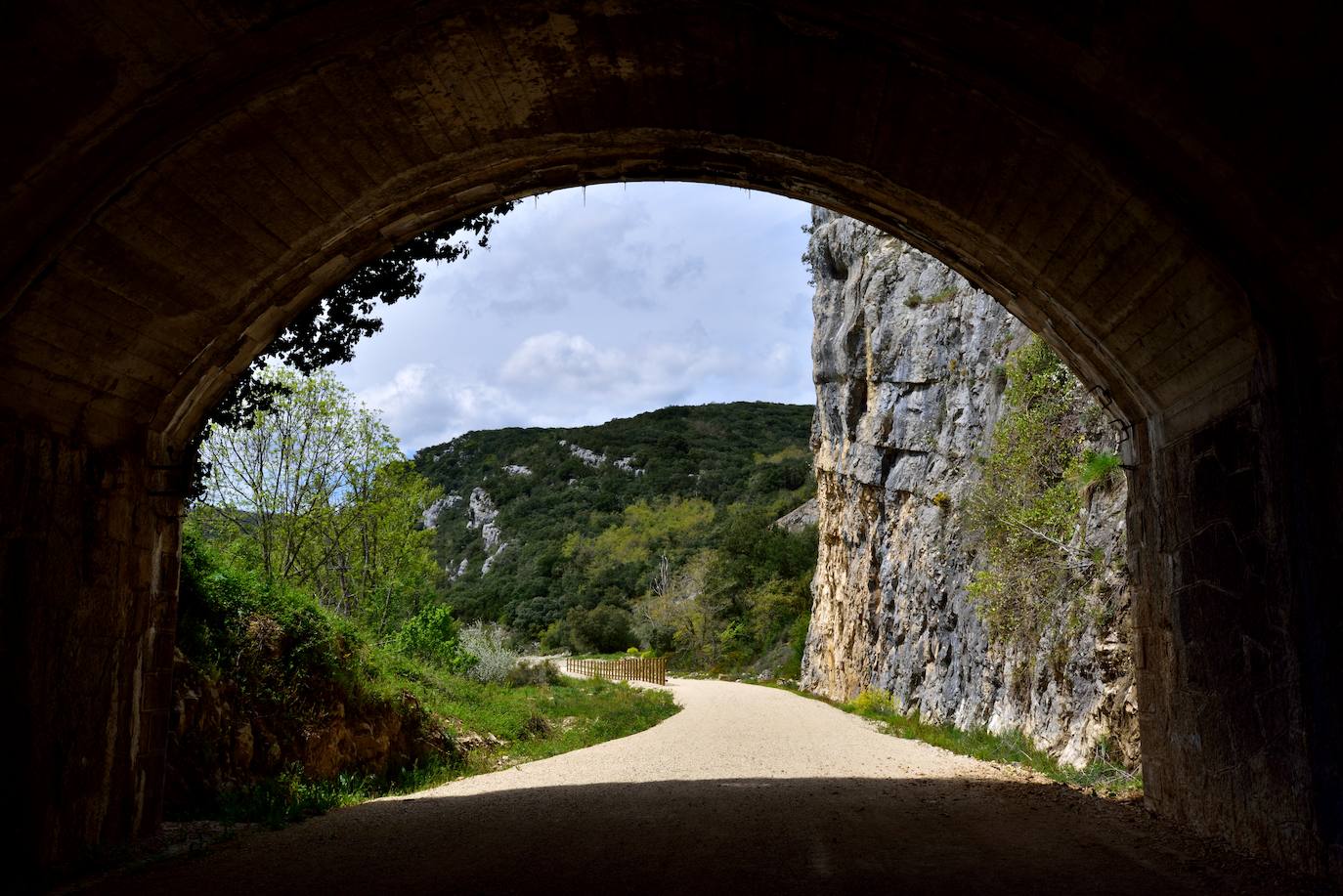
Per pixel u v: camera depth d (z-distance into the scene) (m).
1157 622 9.66
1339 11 4.80
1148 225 7.41
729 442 130.62
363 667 14.81
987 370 22.27
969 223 9.45
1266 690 7.31
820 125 8.70
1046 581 15.71
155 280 7.97
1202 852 7.54
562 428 144.88
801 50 7.55
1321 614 6.54
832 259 36.41
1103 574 13.55
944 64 7.11
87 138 6.35
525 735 19.28
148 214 7.25
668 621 65.00
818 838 8.06
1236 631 7.82
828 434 36.81
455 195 9.87
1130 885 6.27
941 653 22.72
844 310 34.62
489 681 27.08
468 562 112.00
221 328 9.41
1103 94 6.63
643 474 117.31
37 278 6.84
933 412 26.14
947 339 25.38
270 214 8.41
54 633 7.66
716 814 9.50
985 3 6.33
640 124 8.96
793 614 54.41
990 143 7.89
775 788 11.70
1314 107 5.48
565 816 9.50
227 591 12.77
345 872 6.93
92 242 7.04
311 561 23.61
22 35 5.43
